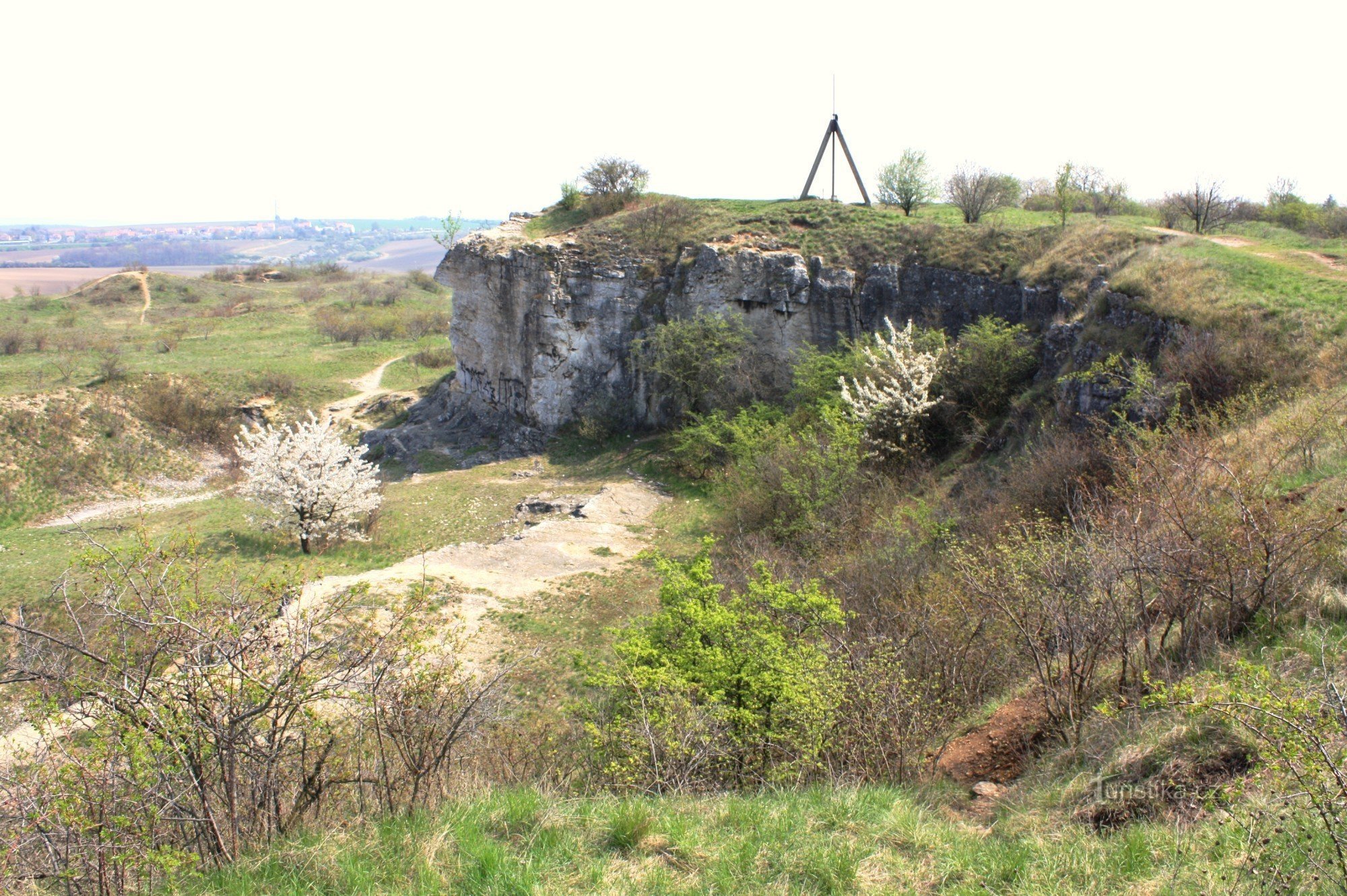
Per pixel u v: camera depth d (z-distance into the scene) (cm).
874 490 2047
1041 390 2073
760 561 1206
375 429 4181
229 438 4347
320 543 2553
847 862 542
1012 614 796
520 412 3553
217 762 571
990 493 1791
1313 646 655
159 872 532
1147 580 820
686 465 2888
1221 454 1045
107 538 2648
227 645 583
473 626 1725
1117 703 714
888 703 798
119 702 523
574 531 2416
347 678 620
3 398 3938
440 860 545
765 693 901
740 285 3222
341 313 7269
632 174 3847
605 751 882
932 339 2473
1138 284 1905
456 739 707
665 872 548
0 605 2173
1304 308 1577
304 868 528
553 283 3375
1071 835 554
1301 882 426
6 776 511
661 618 1070
